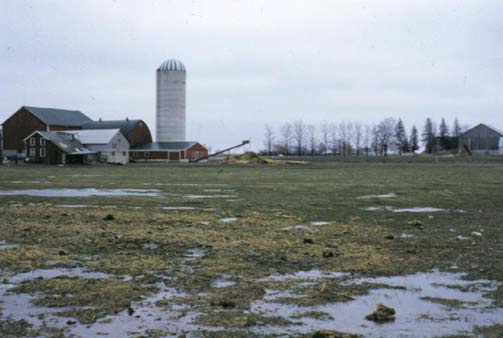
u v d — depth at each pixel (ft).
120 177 139.64
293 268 30.81
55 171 181.16
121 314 22.67
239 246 37.19
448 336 20.30
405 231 44.52
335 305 24.00
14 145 352.08
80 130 338.54
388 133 465.47
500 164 221.66
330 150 468.75
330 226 47.42
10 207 62.85
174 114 343.46
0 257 33.42
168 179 128.98
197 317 22.29
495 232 44.14
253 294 25.57
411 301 24.67
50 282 27.61
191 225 47.60
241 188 97.40
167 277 28.76
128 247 36.86
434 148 463.01
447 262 32.37
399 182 114.01
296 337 20.10
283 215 55.83
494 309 23.54
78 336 20.18
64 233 42.52
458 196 79.66
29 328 21.04
